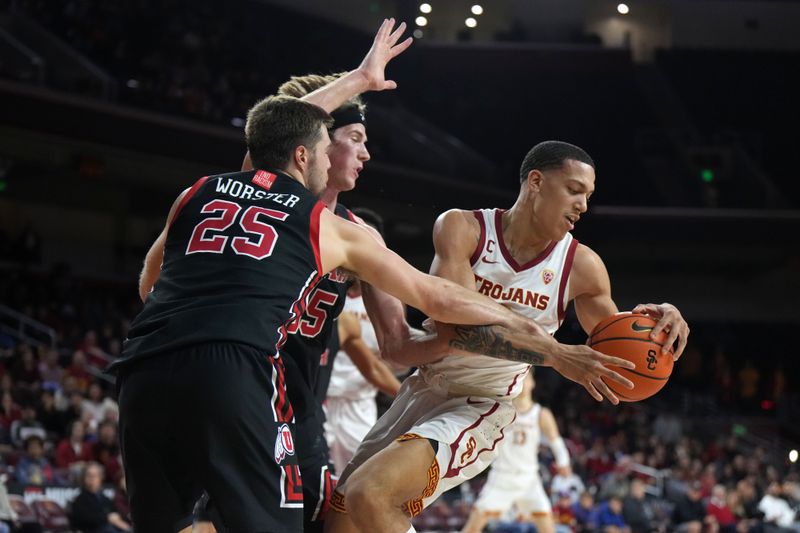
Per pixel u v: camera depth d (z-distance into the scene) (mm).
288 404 2719
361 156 3742
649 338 3100
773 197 24609
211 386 2518
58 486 9383
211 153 18297
